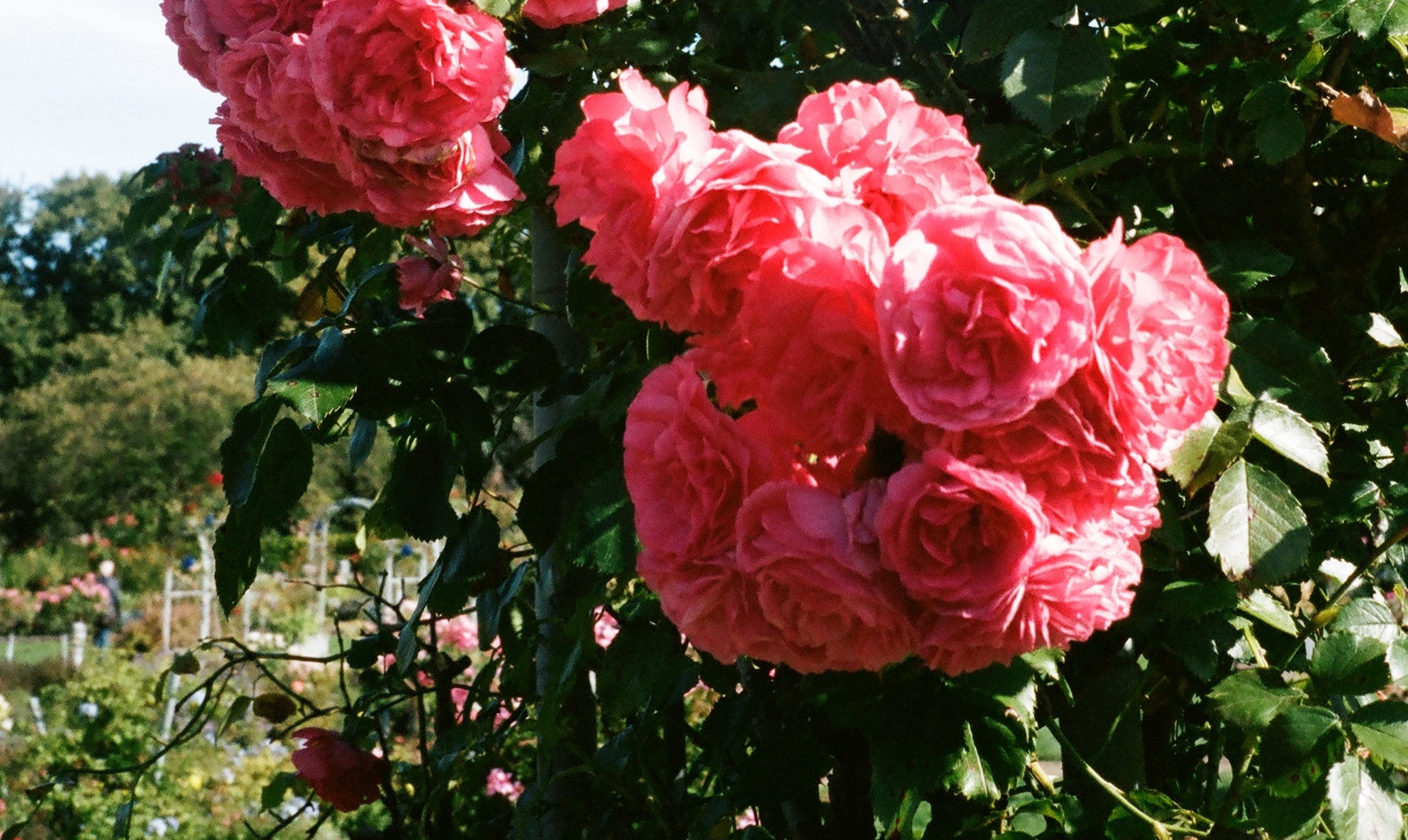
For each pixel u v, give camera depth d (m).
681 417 0.89
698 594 0.87
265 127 1.28
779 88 1.42
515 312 2.37
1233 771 1.38
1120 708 1.35
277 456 1.35
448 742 2.03
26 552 21.91
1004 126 1.36
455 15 1.20
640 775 1.70
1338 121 1.35
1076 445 0.80
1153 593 1.33
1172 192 1.41
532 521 1.36
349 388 1.30
